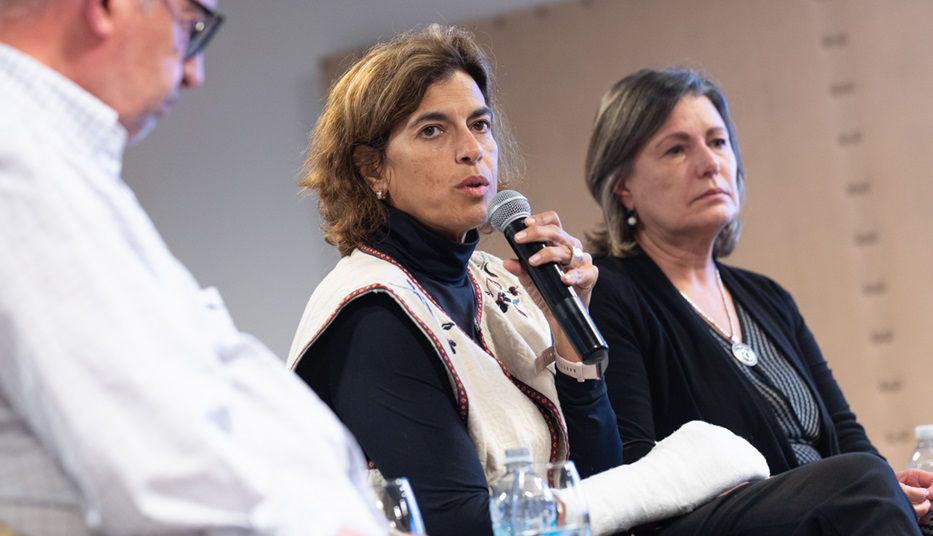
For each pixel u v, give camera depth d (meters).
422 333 5.06
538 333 5.65
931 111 11.77
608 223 7.29
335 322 5.10
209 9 3.23
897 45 11.82
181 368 2.79
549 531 3.92
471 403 5.06
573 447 5.45
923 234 11.70
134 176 12.34
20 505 2.82
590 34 12.20
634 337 6.61
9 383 2.79
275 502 2.79
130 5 3.08
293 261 12.12
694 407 6.55
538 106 12.24
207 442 2.73
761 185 11.95
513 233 5.32
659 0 12.12
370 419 4.88
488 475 5.10
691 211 7.04
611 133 7.26
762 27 12.00
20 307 2.71
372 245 5.48
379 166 5.51
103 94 3.09
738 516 5.00
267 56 12.32
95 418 2.68
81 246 2.77
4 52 2.99
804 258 11.87
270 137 12.25
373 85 5.46
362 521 3.14
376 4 12.30
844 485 4.84
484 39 12.33
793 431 6.76
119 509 2.67
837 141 11.88
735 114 12.01
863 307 11.77
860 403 11.74
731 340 6.93
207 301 3.41
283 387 3.30
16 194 2.76
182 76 3.29
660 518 5.11
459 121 5.39
